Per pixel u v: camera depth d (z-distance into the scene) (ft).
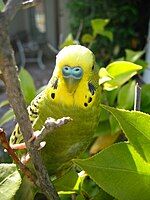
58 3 7.45
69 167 1.00
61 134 0.90
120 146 0.70
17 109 0.54
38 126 0.91
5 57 0.49
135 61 1.60
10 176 0.67
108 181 0.69
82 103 0.88
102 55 4.60
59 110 0.89
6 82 0.51
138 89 0.91
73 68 0.84
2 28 0.47
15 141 0.92
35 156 0.60
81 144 0.96
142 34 4.95
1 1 0.58
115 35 4.87
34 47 7.65
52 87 0.88
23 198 0.75
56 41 7.75
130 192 0.70
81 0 5.13
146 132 0.70
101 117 1.19
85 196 0.92
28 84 1.24
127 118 0.70
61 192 0.90
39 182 0.64
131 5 4.94
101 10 5.01
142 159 0.70
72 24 5.18
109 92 1.26
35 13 7.84
